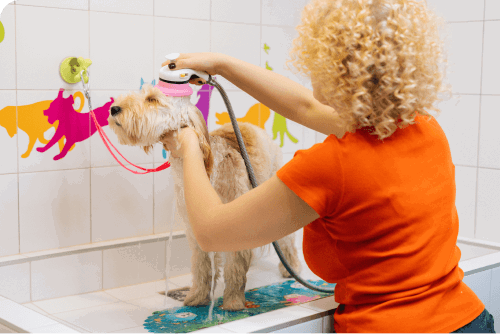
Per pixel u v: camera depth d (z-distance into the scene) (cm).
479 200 198
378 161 77
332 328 110
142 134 110
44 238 152
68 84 151
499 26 186
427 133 84
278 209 78
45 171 150
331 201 78
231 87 173
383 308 80
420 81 76
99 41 153
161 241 161
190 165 94
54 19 146
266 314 106
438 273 81
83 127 154
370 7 74
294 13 188
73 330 100
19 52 143
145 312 129
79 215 156
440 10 200
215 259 132
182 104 111
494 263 150
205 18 168
